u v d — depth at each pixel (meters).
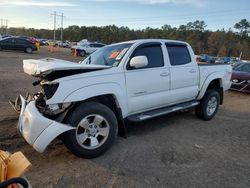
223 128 6.05
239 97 10.49
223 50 93.44
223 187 3.50
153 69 5.00
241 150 4.80
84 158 4.07
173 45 5.61
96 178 3.56
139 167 3.91
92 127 4.03
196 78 6.00
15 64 16.75
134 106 4.70
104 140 4.14
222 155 4.52
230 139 5.34
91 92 3.99
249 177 3.80
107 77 4.25
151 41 5.14
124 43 5.12
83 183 3.43
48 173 3.62
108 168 3.83
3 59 19.53
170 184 3.51
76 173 3.65
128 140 4.94
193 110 7.43
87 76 4.04
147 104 4.93
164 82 5.20
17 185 2.09
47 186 3.33
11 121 5.47
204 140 5.18
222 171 3.94
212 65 6.54
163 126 5.89
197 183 3.56
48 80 3.97
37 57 23.39
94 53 5.48
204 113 6.42
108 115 4.12
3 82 10.13
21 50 27.88
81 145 3.93
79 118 3.85
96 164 3.93
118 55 4.75
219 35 99.75
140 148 4.59
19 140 4.58
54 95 3.72
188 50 5.96
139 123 6.00
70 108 3.91
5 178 2.16
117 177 3.61
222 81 6.78
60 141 4.64
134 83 4.64
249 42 99.75
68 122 3.83
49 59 4.61
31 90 8.96
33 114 3.63
